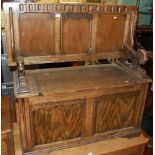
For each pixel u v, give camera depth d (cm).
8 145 118
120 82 134
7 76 174
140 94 141
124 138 150
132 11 155
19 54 136
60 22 138
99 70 158
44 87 123
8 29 129
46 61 144
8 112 130
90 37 150
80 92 123
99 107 133
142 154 154
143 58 140
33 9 129
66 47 146
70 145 135
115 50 161
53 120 125
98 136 142
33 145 126
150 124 192
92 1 198
